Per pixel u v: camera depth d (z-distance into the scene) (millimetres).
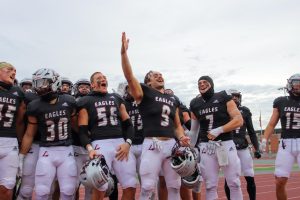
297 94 6465
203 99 6078
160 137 5418
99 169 5070
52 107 5676
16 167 5641
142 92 5469
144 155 5375
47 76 5617
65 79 7715
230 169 5746
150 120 5449
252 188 7934
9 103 5664
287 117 6430
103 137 5680
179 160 5273
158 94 5547
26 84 7758
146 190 5316
